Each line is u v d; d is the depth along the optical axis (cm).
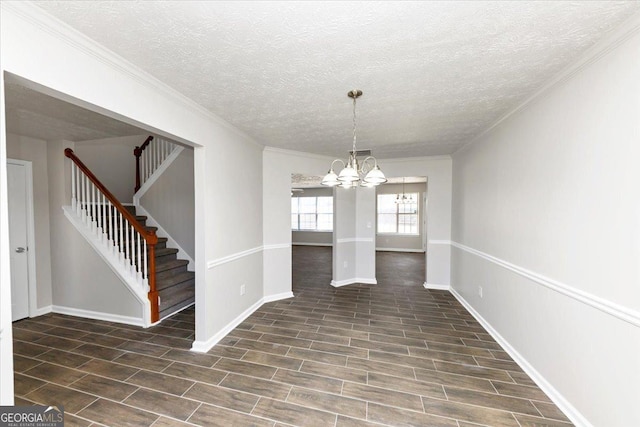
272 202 391
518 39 145
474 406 180
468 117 262
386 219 948
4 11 114
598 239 150
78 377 210
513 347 239
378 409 177
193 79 188
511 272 243
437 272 452
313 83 194
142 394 191
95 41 146
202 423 165
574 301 168
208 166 256
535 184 209
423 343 265
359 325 307
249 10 123
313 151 411
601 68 149
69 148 340
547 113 195
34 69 125
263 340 272
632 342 132
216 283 269
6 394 117
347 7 121
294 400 185
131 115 175
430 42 147
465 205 369
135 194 453
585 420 159
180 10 123
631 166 132
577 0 117
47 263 340
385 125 286
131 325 307
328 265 661
